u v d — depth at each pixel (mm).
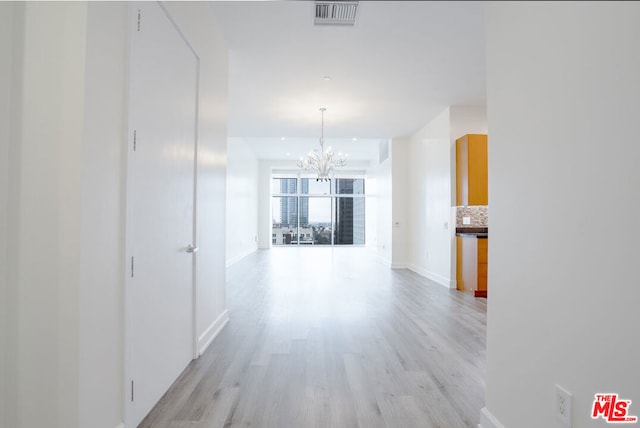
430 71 4074
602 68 1038
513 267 1483
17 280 1294
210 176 2936
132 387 1659
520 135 1434
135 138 1664
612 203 1002
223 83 3340
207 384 2174
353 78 4289
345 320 3582
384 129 6820
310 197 13039
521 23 1422
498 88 1593
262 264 7945
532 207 1358
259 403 1953
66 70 1299
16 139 1301
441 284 5625
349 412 1870
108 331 1475
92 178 1354
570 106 1162
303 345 2865
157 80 1912
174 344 2195
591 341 1073
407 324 3455
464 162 5082
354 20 3062
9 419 1299
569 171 1166
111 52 1470
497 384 1603
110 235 1481
